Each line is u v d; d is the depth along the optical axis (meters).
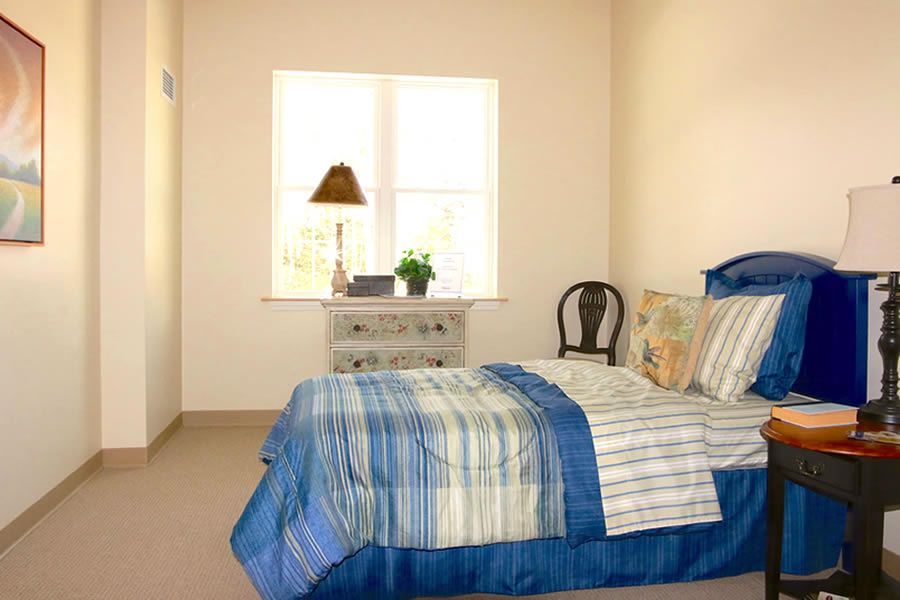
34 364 2.75
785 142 2.85
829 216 2.57
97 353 3.50
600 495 2.06
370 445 2.01
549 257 4.85
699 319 2.56
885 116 2.30
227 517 2.90
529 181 4.82
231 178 4.57
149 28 3.64
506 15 4.77
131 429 3.61
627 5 4.54
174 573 2.37
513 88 4.79
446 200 4.89
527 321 4.84
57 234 2.97
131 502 3.07
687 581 2.27
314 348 4.67
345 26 4.64
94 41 3.41
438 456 2.03
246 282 4.60
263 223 4.60
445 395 2.47
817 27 2.63
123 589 2.25
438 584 2.11
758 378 2.47
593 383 2.63
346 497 1.95
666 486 2.11
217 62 4.55
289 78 4.73
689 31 3.68
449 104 4.89
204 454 3.87
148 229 3.67
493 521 2.03
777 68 2.90
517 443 2.08
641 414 2.20
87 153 3.32
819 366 2.48
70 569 2.39
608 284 4.67
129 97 3.56
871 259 1.83
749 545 2.28
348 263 4.82
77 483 3.23
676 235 3.84
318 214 4.78
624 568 2.22
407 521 1.99
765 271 2.81
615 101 4.76
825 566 2.32
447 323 4.20
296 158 4.77
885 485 1.72
